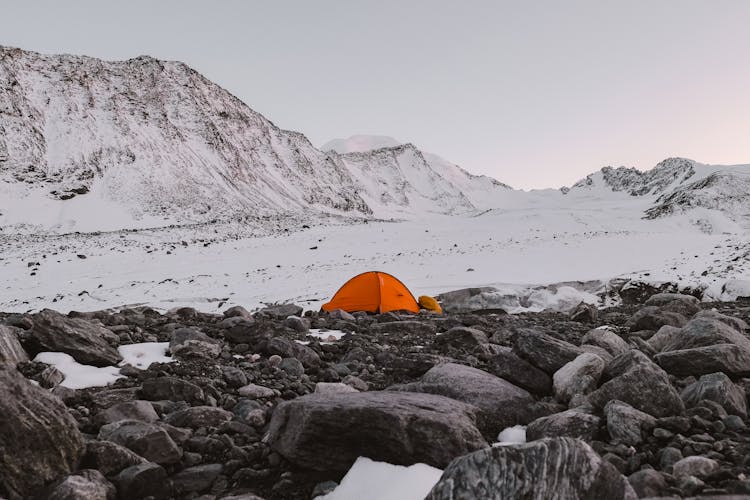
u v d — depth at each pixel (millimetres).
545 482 2957
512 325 11688
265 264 43812
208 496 4098
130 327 9344
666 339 8039
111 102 147500
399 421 4230
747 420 4863
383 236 59156
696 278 27297
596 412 4957
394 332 10883
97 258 46875
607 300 25656
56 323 7141
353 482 4043
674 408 4852
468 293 24328
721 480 3537
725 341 6426
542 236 55375
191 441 4777
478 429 4789
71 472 3986
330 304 17047
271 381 6793
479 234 58906
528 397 5570
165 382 5996
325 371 7207
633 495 3006
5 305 29438
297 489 4152
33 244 54656
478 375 5730
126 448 4277
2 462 3756
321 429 4359
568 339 9492
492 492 2986
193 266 43219
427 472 4012
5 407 3857
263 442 4859
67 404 5691
